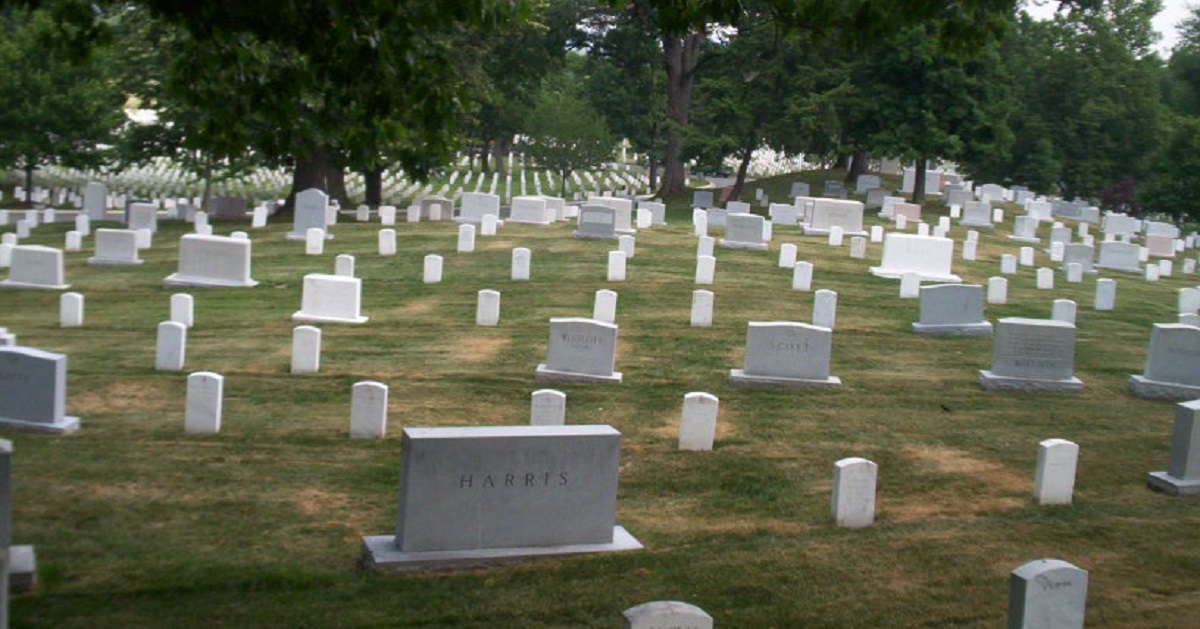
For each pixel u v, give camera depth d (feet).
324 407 59.57
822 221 134.72
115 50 144.05
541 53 173.47
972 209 156.04
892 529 42.75
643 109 244.42
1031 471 50.78
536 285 94.48
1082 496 47.37
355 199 198.90
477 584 36.68
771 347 64.90
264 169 244.01
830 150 196.65
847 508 43.24
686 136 176.14
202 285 95.14
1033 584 29.30
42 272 94.68
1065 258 119.96
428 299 89.81
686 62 199.72
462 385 64.39
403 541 37.99
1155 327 65.57
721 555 39.65
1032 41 211.61
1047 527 42.91
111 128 174.91
